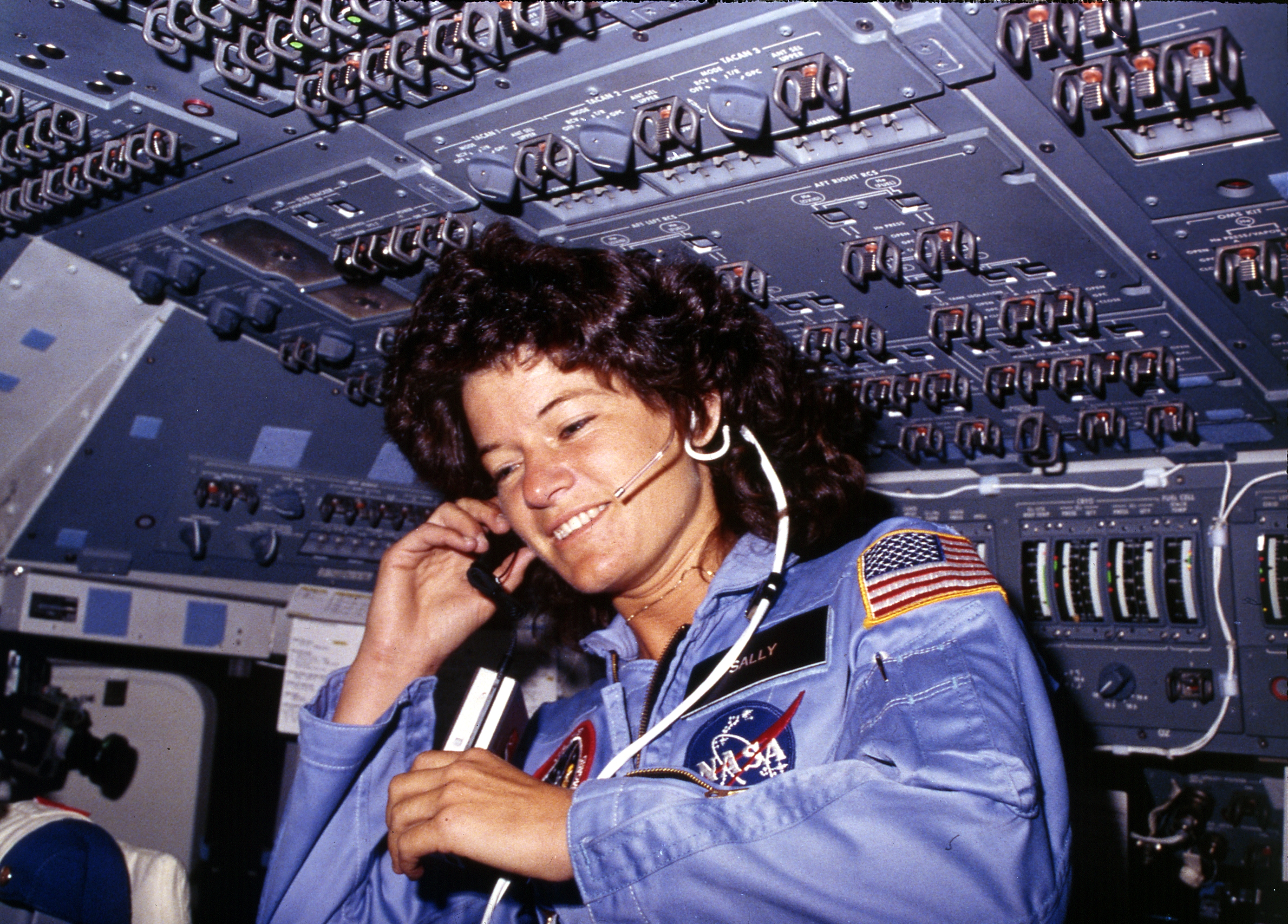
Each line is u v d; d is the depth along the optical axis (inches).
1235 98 45.3
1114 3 42.3
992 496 100.4
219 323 91.9
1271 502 87.5
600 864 35.2
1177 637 92.0
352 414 108.8
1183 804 99.8
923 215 59.5
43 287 88.6
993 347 74.2
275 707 131.8
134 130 65.1
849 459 63.8
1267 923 94.9
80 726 125.1
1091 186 54.0
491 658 112.3
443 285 55.2
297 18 51.1
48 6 53.6
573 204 66.7
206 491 111.3
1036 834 33.0
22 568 114.0
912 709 35.9
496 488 68.1
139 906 88.0
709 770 43.5
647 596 53.1
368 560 120.9
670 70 50.9
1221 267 57.1
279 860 58.0
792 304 73.1
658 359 50.3
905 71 47.8
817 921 32.5
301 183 68.5
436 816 38.1
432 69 53.9
